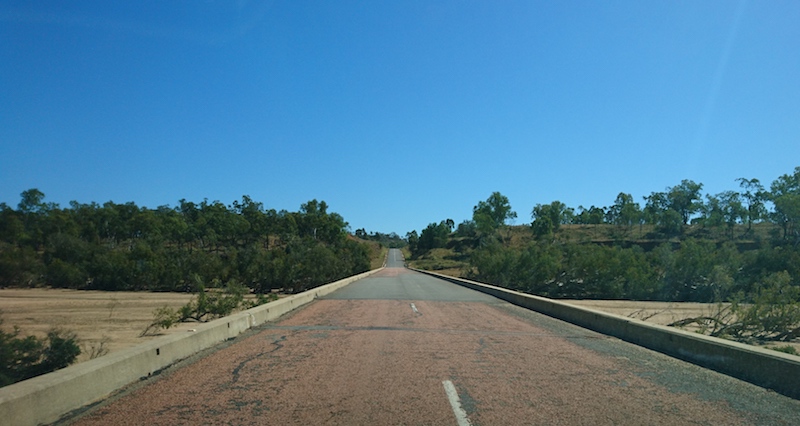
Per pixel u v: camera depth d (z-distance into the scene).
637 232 115.31
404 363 9.38
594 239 113.44
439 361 9.60
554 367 9.14
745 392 7.41
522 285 61.12
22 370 10.57
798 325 19.69
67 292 50.94
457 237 180.00
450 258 143.00
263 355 10.08
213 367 8.92
